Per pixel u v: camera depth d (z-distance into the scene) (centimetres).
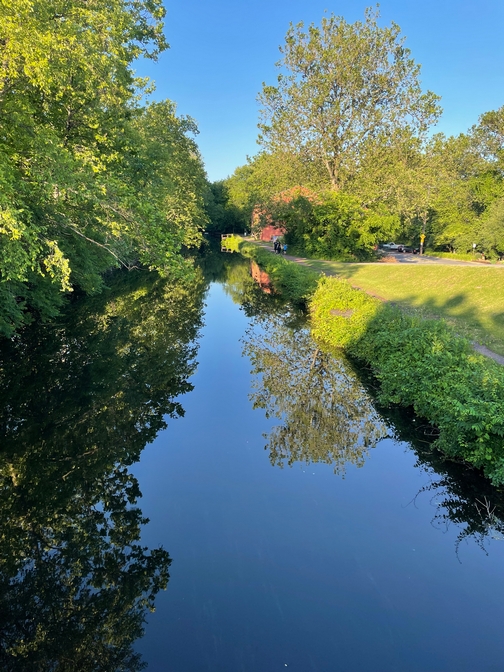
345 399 1070
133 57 1345
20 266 750
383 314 1398
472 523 625
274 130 3650
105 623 480
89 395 1109
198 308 2283
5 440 886
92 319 1853
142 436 900
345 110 3556
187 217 3806
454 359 894
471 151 5019
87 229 1214
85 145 1215
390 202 3588
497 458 657
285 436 893
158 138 2945
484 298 1694
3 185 675
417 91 3366
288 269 2741
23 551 598
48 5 789
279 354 1451
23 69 730
